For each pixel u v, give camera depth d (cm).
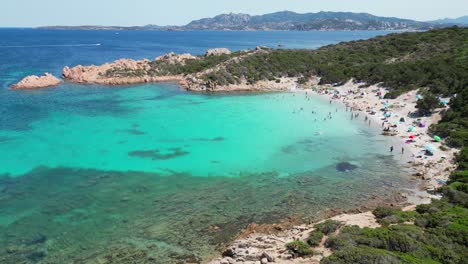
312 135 5153
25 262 2336
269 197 3294
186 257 2394
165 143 4728
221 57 11094
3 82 9119
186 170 3894
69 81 9506
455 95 5941
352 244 2166
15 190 3366
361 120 5931
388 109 6412
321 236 2383
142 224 2806
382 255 1866
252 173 3844
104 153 4341
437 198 3206
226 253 2388
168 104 7044
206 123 5675
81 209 3033
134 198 3244
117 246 2519
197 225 2797
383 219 2634
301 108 6731
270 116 6144
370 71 8744
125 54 17600
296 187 3512
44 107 6644
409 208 3009
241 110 6556
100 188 3438
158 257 2394
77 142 4709
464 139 4475
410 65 8306
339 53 11231
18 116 5934
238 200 3228
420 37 11344
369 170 3944
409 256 1930
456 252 2028
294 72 9625
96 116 6044
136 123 5644
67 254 2427
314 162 4166
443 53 9162
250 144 4734
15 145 4547
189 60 11538
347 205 3144
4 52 16738
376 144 4784
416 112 6019
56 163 4019
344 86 8569
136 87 8988
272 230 2706
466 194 3053
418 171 3897
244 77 9125
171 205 3120
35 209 3025
